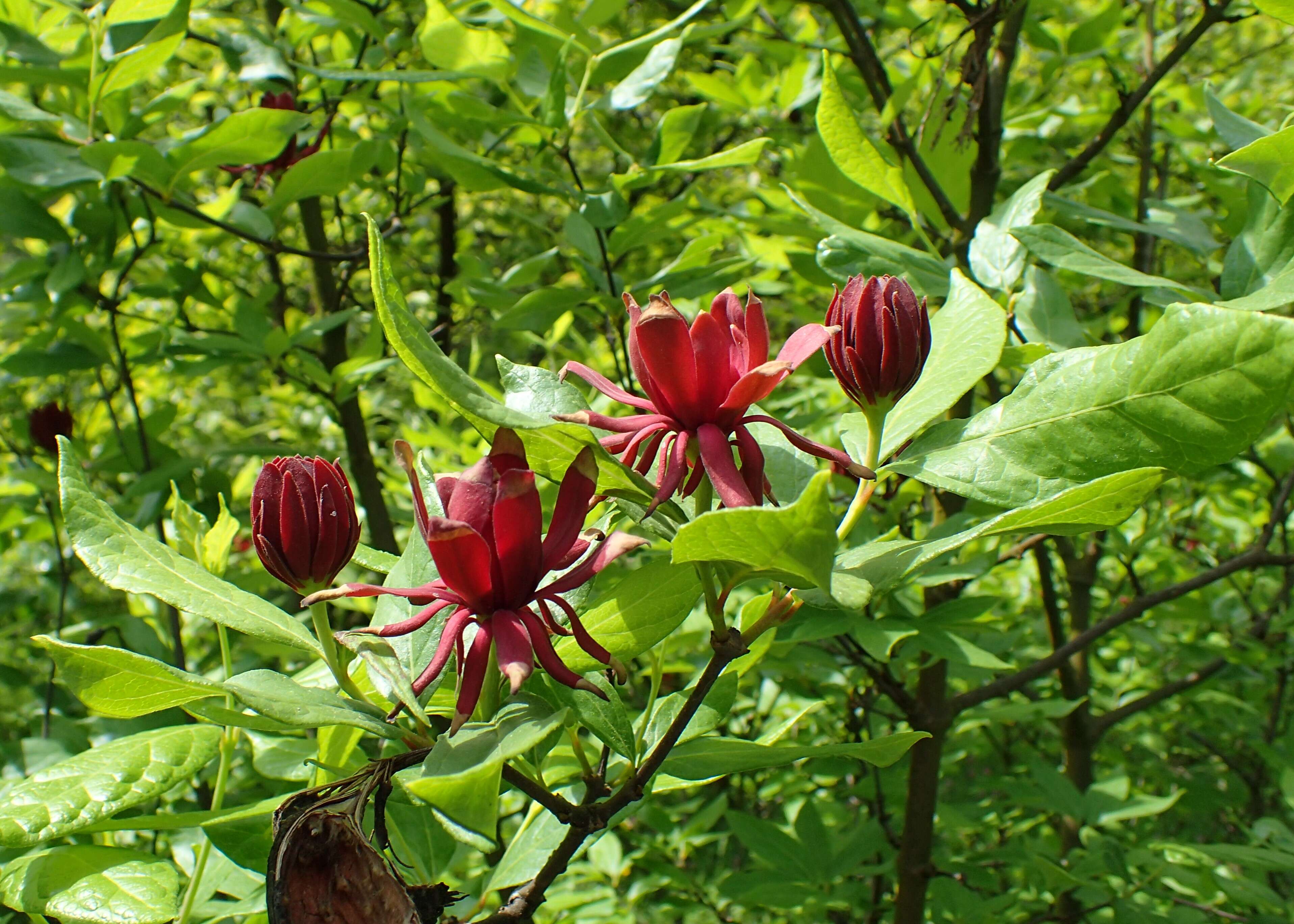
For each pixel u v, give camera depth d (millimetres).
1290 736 546
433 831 341
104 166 458
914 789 491
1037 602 810
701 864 725
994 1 435
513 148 708
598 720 260
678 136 524
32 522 632
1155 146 759
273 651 487
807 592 264
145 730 454
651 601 264
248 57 563
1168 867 517
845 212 534
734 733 627
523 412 241
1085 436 256
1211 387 245
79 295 541
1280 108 416
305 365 565
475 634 249
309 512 254
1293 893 688
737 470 235
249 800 471
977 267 372
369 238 229
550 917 594
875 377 263
